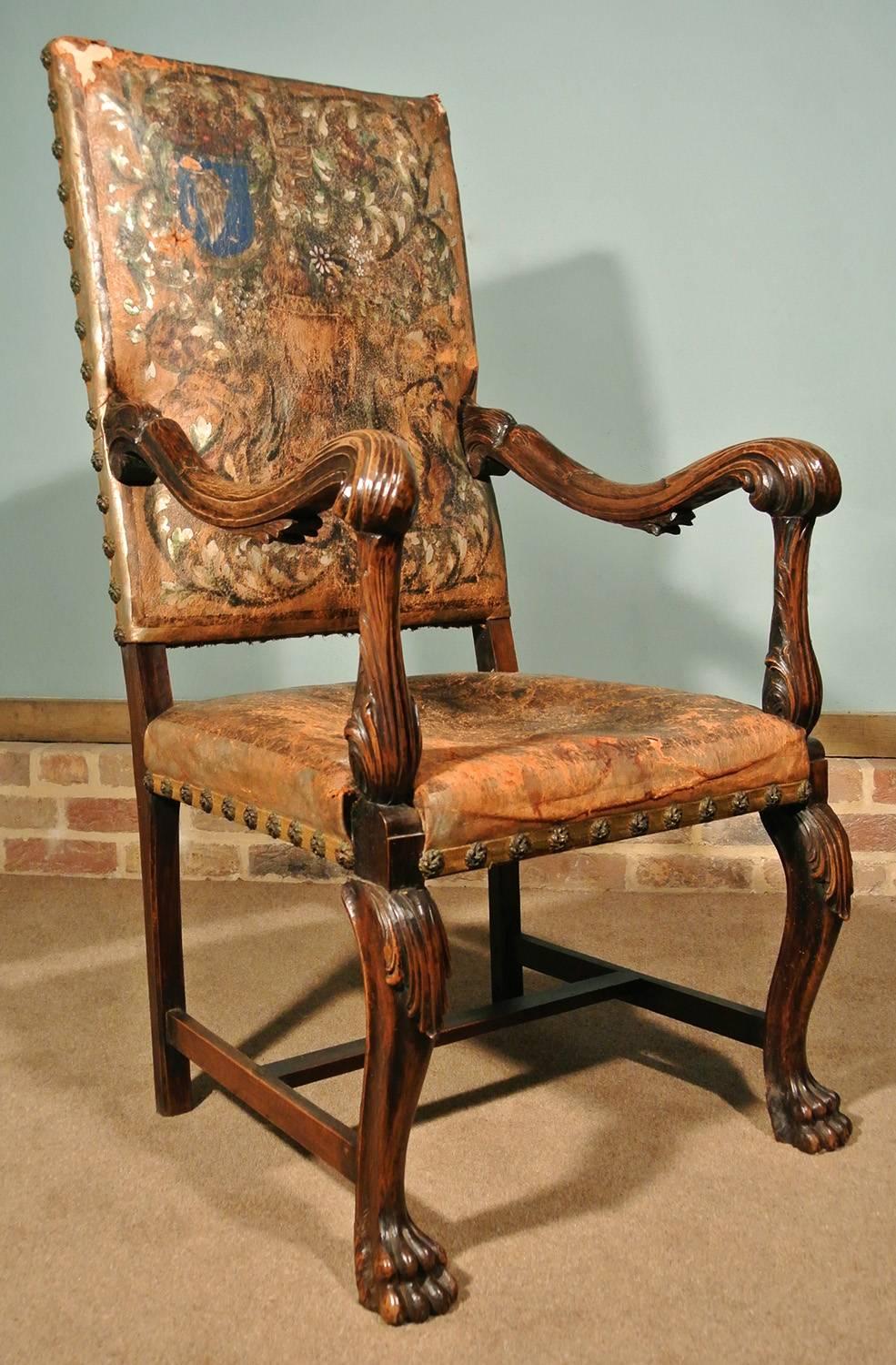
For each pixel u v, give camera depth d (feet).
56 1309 3.75
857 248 7.29
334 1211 4.26
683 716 4.35
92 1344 3.59
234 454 4.89
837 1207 4.20
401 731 3.55
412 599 5.22
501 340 7.57
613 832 3.98
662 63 7.29
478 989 6.12
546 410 7.60
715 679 7.63
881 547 7.43
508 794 3.74
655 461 7.55
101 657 8.01
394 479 3.44
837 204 7.27
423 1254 3.73
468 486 5.44
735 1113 4.85
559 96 7.37
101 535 7.91
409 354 5.33
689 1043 5.49
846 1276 3.84
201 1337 3.62
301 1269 3.94
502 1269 3.89
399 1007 3.58
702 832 7.49
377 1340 3.59
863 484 7.41
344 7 7.50
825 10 7.17
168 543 4.73
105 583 7.94
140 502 4.71
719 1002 4.89
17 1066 5.32
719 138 7.30
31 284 7.79
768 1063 4.68
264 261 5.00
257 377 4.96
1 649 8.10
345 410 5.16
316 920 7.09
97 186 4.69
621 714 4.53
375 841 3.58
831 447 7.41
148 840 4.79
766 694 4.47
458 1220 4.14
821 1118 4.60
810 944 4.53
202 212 4.88
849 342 7.34
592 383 7.54
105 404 4.70
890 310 7.30
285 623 4.98
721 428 7.48
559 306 7.51
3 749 7.84
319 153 5.17
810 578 7.48
